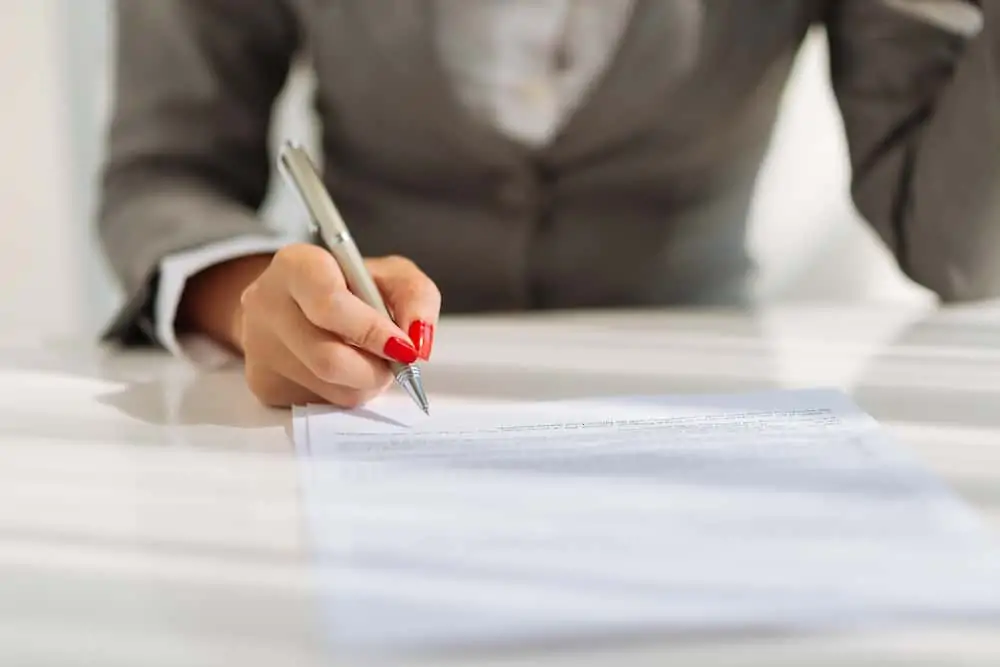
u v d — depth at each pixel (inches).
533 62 27.3
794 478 13.4
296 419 16.9
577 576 11.0
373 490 13.5
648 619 10.1
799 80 39.3
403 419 16.7
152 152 28.2
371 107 28.9
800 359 20.5
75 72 40.4
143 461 15.4
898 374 19.0
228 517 13.2
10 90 39.9
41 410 18.3
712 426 15.7
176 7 29.3
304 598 10.9
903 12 27.2
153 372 21.3
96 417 17.8
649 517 12.4
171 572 11.6
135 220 25.5
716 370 19.7
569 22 26.9
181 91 29.2
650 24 26.8
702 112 28.4
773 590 10.6
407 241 30.5
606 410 16.8
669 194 30.0
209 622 10.5
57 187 41.3
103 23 40.2
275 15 30.7
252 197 30.9
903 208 26.9
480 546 11.8
